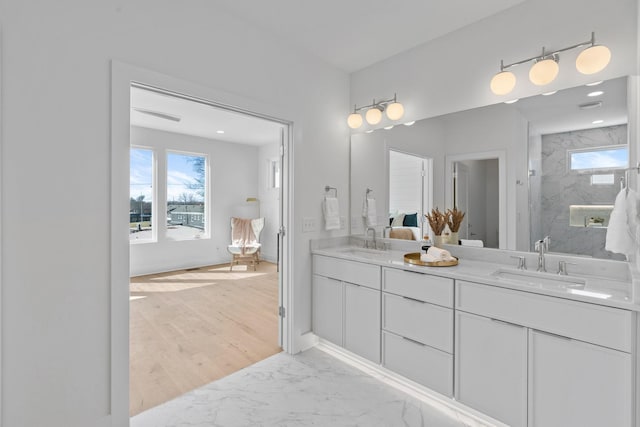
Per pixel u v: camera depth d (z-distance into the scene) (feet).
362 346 7.66
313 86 8.95
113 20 5.44
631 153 5.40
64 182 4.98
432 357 6.32
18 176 4.61
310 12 7.04
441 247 7.92
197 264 19.31
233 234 19.85
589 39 5.84
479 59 7.29
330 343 8.84
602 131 5.70
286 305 8.64
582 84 5.93
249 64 7.41
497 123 7.02
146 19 5.82
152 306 12.10
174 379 7.21
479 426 5.74
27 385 4.71
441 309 6.17
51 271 4.88
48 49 4.83
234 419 5.93
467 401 5.83
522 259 6.50
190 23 6.41
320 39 8.13
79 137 5.10
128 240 5.55
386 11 6.98
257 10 6.97
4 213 4.51
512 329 5.25
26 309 4.69
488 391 5.55
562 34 6.13
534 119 6.50
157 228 17.71
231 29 7.08
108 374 5.40
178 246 18.53
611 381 4.34
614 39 5.57
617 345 4.28
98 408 5.30
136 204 17.20
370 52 8.78
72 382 5.07
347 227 10.05
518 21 6.69
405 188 8.70
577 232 6.00
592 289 4.88
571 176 6.06
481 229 7.29
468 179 7.47
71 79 5.03
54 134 4.88
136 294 13.66
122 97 5.48
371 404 6.39
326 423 5.84
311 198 8.96
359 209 9.79
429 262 6.57
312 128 8.95
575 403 4.64
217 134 18.61
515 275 6.28
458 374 5.94
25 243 4.67
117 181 5.42
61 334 4.97
